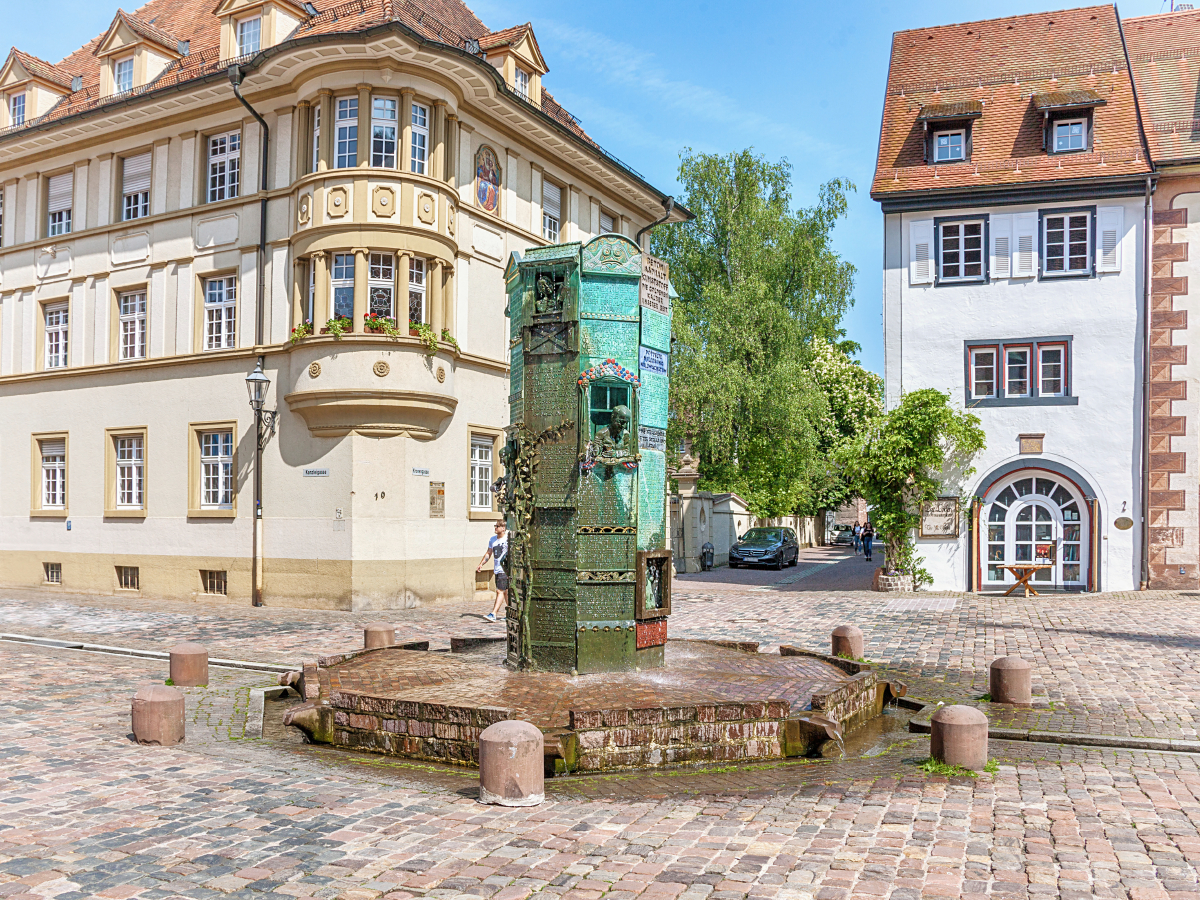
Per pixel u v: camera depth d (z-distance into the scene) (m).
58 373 24.30
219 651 13.70
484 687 8.66
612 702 8.04
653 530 9.76
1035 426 23.50
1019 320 23.75
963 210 24.20
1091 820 5.79
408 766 7.50
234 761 7.46
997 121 25.08
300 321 20.25
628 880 4.82
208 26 24.97
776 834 5.55
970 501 23.72
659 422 9.91
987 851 5.22
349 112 20.00
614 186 28.02
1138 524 22.91
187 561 21.94
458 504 21.53
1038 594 22.92
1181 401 22.77
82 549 23.89
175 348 22.39
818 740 7.72
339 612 19.27
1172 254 23.03
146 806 6.11
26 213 25.36
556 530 9.38
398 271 19.70
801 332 37.56
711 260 38.47
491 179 22.81
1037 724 8.66
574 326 9.35
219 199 22.16
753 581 28.42
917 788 6.59
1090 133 23.95
